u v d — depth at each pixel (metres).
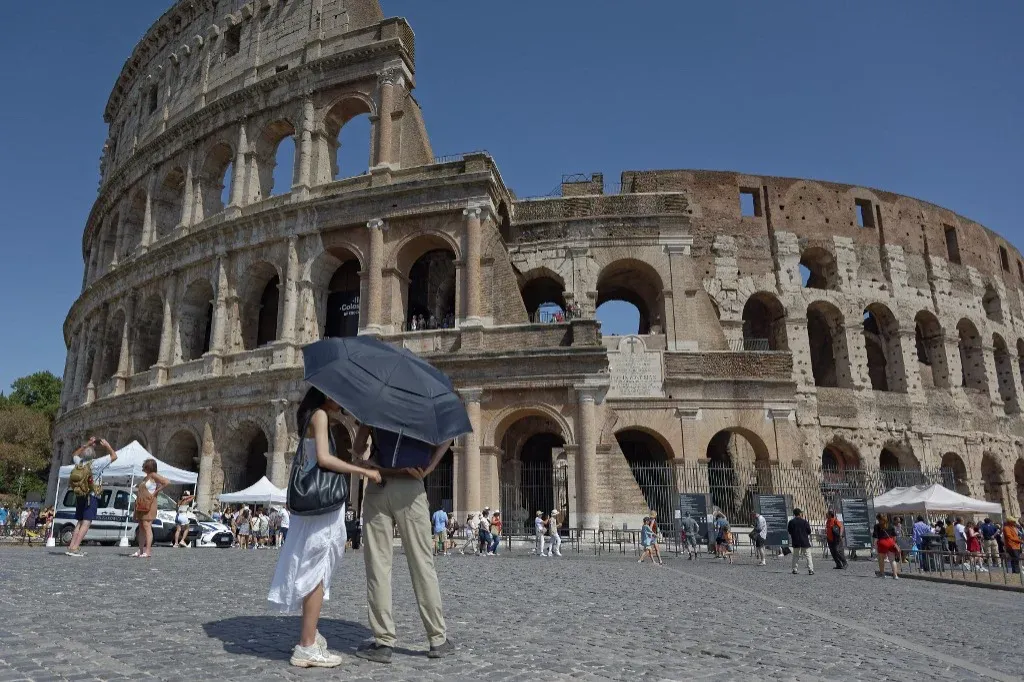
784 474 44.28
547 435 50.09
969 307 63.66
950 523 40.69
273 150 52.75
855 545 38.31
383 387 8.33
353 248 45.16
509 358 39.94
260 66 52.50
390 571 8.38
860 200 60.84
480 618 11.90
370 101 47.78
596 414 38.97
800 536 28.41
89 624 9.57
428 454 8.60
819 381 61.56
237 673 7.14
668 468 43.50
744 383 45.78
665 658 9.00
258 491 39.69
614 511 37.88
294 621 10.48
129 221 60.59
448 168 44.53
